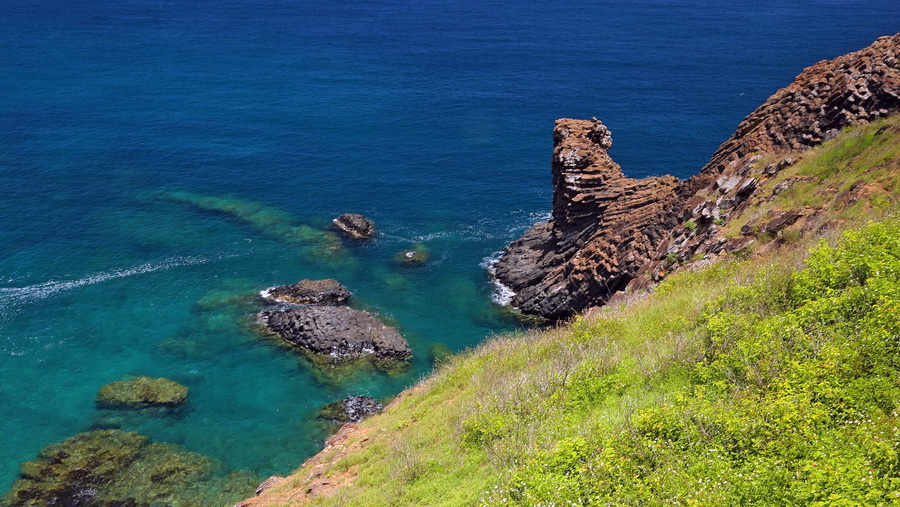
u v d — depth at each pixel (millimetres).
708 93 107625
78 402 37469
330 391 38781
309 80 115750
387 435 23109
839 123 34250
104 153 77750
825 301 16250
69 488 31172
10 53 127125
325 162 77438
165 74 116062
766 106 39406
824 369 13859
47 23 163375
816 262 18688
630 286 35906
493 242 58469
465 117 96000
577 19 195500
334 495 19703
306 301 47719
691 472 12539
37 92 101312
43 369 40250
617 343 21234
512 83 115812
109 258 53812
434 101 104125
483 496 14883
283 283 50719
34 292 48531
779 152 35812
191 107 97312
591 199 47062
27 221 59656
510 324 46594
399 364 41062
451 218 63312
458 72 124188
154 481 31547
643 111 97812
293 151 80812
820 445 11695
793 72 121375
